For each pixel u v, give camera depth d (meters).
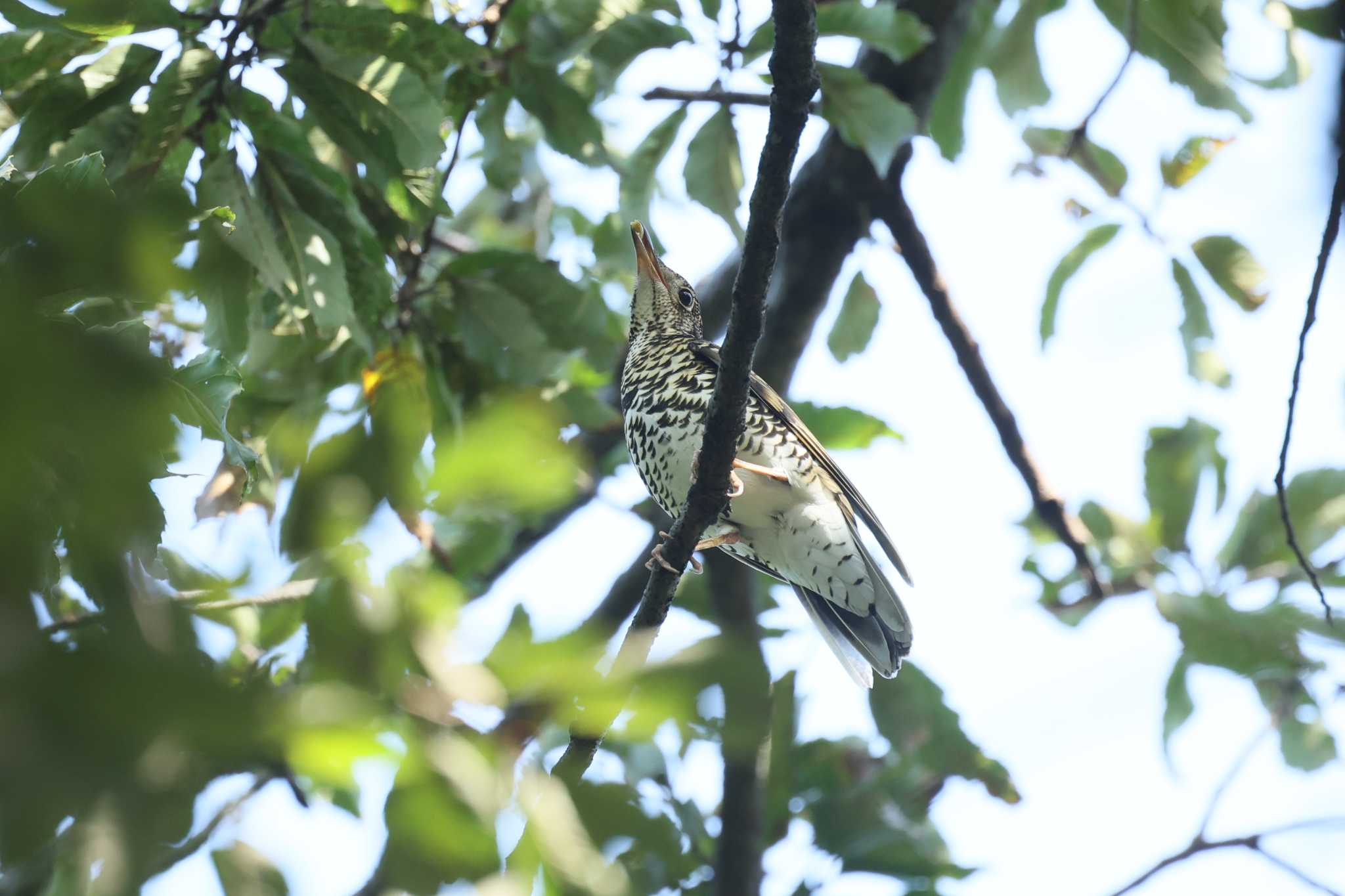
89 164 2.63
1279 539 11.95
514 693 2.78
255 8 8.41
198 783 2.14
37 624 1.92
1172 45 11.67
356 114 8.77
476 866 2.58
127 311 3.42
